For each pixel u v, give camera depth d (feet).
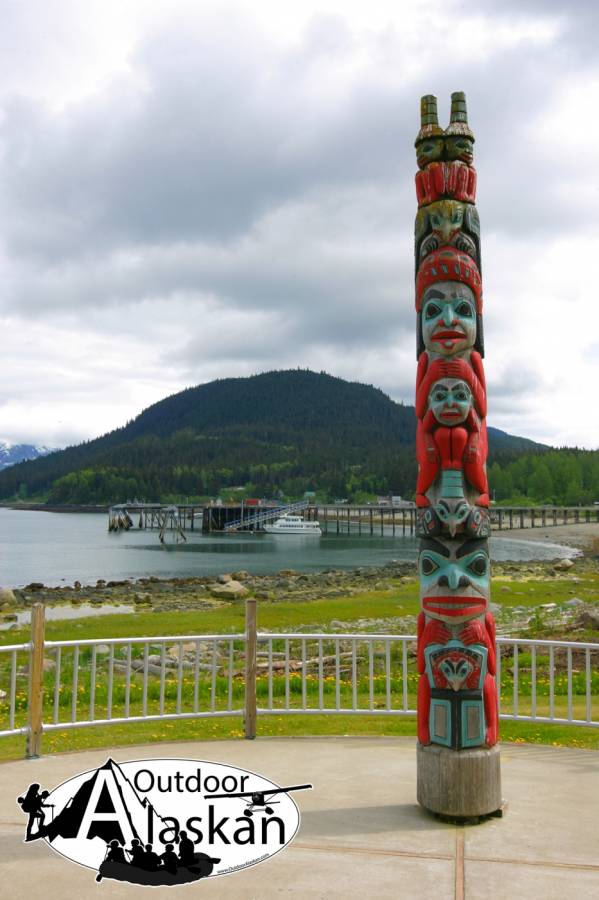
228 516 402.72
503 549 261.85
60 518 580.71
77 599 127.34
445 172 20.52
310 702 38.37
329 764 22.99
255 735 26.40
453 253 20.17
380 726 29.55
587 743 26.89
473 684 18.49
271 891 14.53
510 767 22.94
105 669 53.93
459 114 21.01
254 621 26.66
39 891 14.56
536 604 96.84
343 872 15.33
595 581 137.49
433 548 19.44
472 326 19.93
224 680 48.42
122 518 410.52
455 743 18.26
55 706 24.62
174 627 80.23
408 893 14.38
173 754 23.94
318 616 89.92
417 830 17.53
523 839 16.98
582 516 415.85
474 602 18.86
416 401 20.70
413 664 53.16
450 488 19.26
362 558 229.45
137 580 164.14
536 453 510.17
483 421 20.08
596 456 451.94
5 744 26.71
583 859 15.88
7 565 209.56
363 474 623.36
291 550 264.11
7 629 83.71
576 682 41.96
